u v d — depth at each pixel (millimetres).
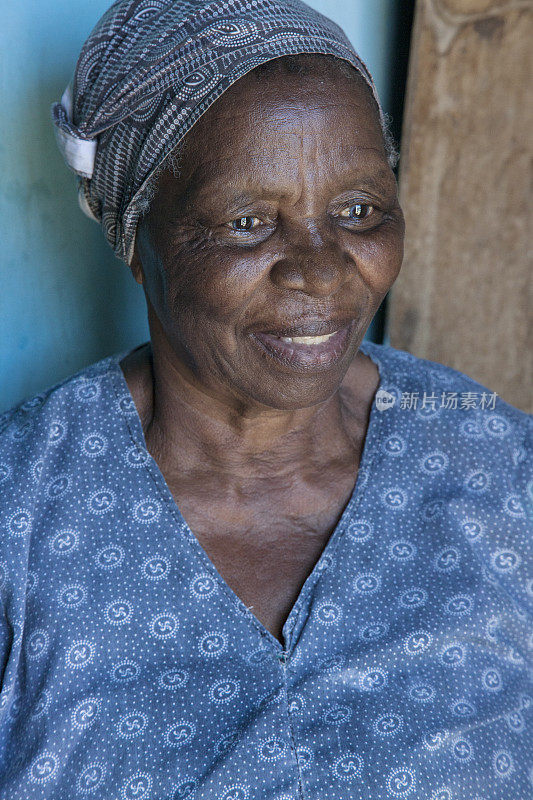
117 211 983
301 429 1034
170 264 897
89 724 917
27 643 953
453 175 1561
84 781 891
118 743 902
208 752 891
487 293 1602
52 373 1547
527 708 1004
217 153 835
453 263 1613
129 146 909
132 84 866
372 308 935
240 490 1041
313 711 917
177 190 872
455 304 1637
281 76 832
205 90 830
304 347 889
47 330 1517
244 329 885
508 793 928
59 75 1384
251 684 929
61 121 963
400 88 1704
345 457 1082
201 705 918
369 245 896
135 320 1587
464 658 978
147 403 1090
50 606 959
